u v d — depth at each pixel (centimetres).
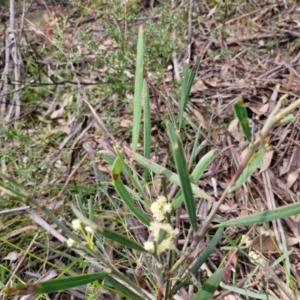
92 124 67
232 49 82
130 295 30
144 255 39
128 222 51
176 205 30
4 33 87
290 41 82
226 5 80
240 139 62
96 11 70
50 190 57
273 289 45
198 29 81
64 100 74
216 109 68
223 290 45
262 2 91
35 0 98
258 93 70
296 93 68
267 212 27
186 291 45
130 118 67
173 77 64
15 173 60
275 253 49
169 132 24
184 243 46
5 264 51
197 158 60
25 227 53
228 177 58
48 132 68
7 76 79
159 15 81
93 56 81
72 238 26
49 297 48
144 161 30
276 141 63
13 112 74
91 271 49
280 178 58
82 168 60
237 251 46
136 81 32
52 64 82
